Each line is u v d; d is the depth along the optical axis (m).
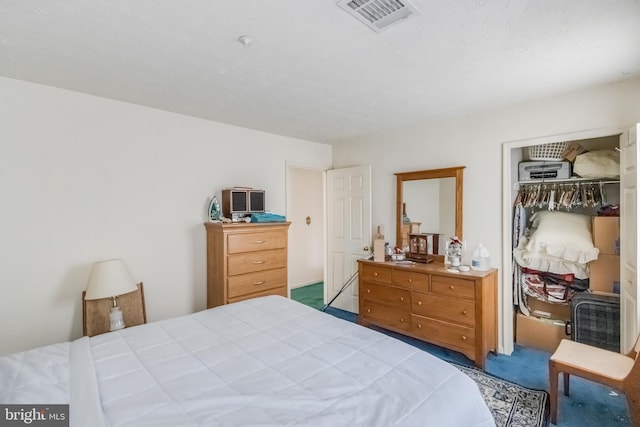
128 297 2.68
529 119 2.70
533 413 2.04
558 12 1.41
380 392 1.23
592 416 2.02
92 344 1.66
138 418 1.06
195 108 2.85
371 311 3.39
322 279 5.88
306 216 5.63
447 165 3.23
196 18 1.47
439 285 2.85
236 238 3.02
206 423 1.04
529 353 2.92
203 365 1.45
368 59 1.89
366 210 3.90
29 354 1.49
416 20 1.48
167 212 2.96
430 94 2.48
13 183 2.22
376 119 3.17
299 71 2.06
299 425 1.03
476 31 1.58
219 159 3.31
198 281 3.17
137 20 1.49
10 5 1.36
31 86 2.28
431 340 2.91
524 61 1.92
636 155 1.96
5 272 2.20
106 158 2.61
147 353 1.56
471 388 1.32
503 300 2.90
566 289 2.92
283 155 3.91
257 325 1.94
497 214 2.91
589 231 2.85
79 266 2.49
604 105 2.34
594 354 2.00
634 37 1.63
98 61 1.93
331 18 1.47
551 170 2.95
